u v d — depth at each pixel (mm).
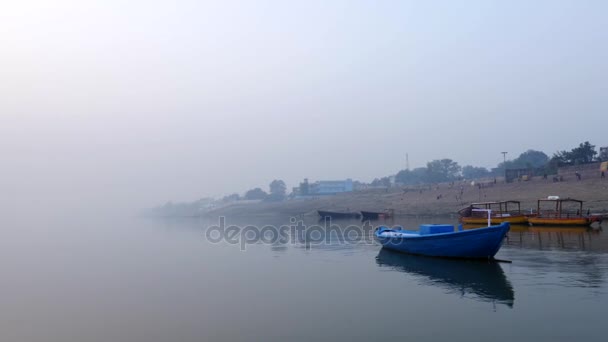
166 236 57812
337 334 13898
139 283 23203
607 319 14133
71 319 16641
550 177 82438
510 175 93750
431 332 13727
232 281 22781
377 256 30312
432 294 18500
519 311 15367
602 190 65500
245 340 13695
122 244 46656
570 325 13742
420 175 182375
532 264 23969
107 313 17312
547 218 49688
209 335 14281
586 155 97000
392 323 14750
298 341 13430
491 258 25703
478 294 18062
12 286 23219
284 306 17391
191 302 18562
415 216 85625
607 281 19234
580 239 35125
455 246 26438
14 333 15141
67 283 23859
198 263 29625
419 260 27594
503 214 55781
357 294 19000
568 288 18203
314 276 23422
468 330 13742
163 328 15180
